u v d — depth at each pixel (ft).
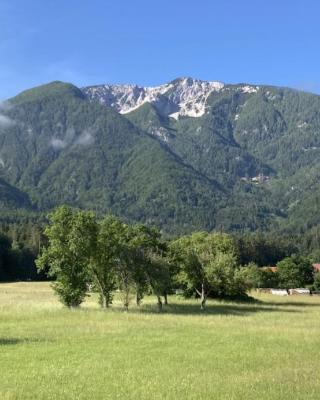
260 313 204.44
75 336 121.49
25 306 196.44
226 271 242.17
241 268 273.75
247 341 119.03
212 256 245.65
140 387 73.92
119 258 206.39
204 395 69.67
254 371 85.81
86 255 200.54
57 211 202.69
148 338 120.67
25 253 526.16
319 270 550.77
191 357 97.60
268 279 493.36
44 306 198.49
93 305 221.46
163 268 213.87
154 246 232.32
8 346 106.42
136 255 208.64
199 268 238.89
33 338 117.39
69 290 196.95
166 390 72.38
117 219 220.64
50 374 81.41
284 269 497.87
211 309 221.25
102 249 203.00
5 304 204.74
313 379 79.46
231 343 115.65
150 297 298.76
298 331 138.62
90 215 205.46
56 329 132.26
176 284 254.88
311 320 174.19
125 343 112.78
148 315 175.22
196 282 241.76
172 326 144.46
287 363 93.04
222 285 250.16
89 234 200.64
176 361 93.71
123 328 136.56
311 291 460.14
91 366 87.92
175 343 114.01
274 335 130.31
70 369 85.20
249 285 274.57
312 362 93.97
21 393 69.67
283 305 266.98
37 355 96.73
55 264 199.11
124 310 193.88
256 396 69.21
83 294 200.23
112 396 69.05
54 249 198.18
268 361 94.79
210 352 103.14
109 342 113.60
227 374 83.35
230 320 167.22
